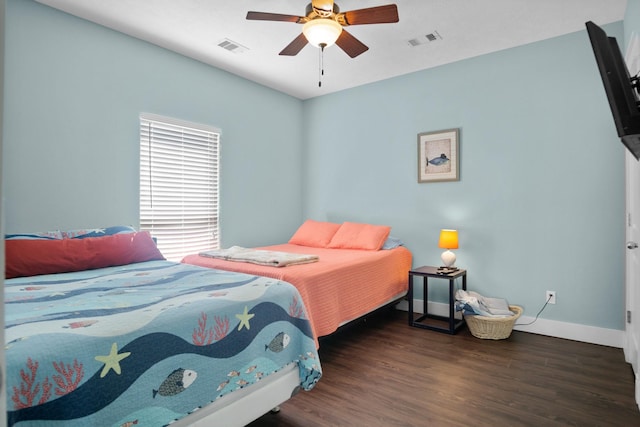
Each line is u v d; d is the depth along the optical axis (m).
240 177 4.02
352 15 2.19
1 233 0.43
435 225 3.73
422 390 2.13
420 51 3.34
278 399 1.72
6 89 2.43
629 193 2.58
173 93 3.37
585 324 2.95
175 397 1.30
